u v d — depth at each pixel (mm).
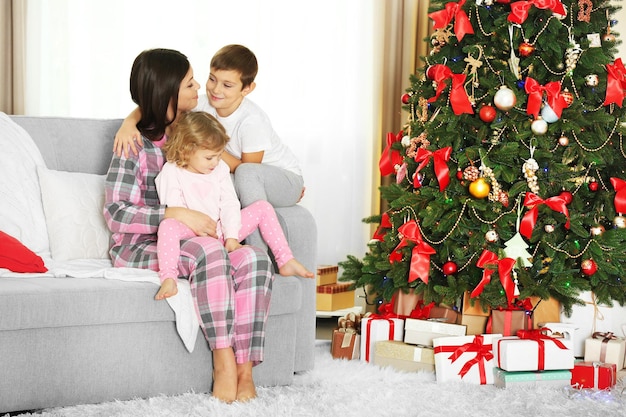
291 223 2686
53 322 2152
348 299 3830
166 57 2619
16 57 3941
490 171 2797
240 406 2262
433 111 3090
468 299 2906
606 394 2537
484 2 2904
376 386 2605
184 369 2377
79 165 2816
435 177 2938
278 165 2988
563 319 2994
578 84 2918
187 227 2457
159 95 2596
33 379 2164
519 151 2840
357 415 2260
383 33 4492
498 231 2879
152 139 2627
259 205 2611
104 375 2260
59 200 2625
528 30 2830
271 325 2547
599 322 2979
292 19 4379
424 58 3119
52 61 4070
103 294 2215
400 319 2965
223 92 2848
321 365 2854
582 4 2900
